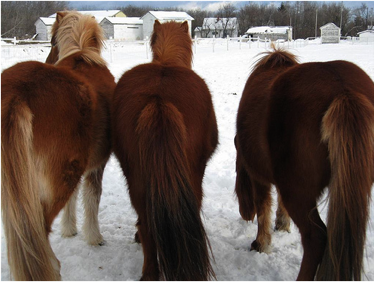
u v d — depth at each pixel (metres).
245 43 34.19
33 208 2.28
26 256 2.27
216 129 3.04
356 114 2.05
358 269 2.10
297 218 2.38
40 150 2.39
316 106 2.19
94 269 3.08
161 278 2.50
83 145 2.66
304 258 2.35
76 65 3.20
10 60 14.55
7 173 2.20
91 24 3.56
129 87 2.54
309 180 2.28
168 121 2.29
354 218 2.06
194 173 2.55
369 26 57.12
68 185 2.61
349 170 2.03
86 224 3.50
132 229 3.91
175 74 2.60
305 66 2.42
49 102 2.42
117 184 5.11
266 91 2.77
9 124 2.20
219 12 67.75
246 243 3.56
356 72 2.34
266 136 2.50
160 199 2.26
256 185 3.20
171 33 3.19
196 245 2.31
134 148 2.39
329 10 57.81
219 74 14.05
